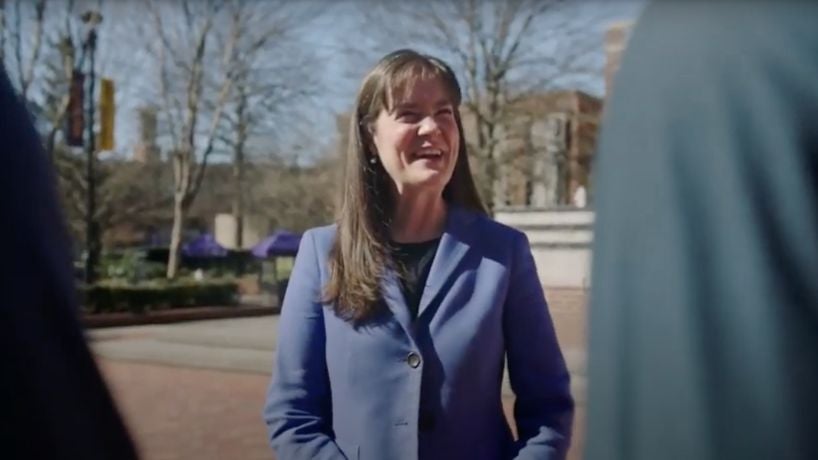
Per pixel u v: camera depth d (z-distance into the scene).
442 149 1.96
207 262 37.72
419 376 1.81
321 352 1.94
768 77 0.58
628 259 0.58
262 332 18.12
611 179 0.61
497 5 21.88
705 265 0.55
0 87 0.68
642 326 0.57
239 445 6.96
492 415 1.88
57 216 0.71
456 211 1.99
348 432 1.84
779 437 0.52
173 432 7.41
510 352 1.97
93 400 0.67
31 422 0.61
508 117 22.89
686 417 0.54
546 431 1.88
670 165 0.58
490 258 1.93
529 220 18.78
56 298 0.66
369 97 1.99
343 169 2.05
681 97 0.59
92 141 24.02
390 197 1.99
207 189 38.88
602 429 0.58
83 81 23.09
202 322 22.23
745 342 0.53
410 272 1.93
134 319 21.27
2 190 0.65
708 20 0.60
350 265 1.89
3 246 0.64
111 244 37.47
